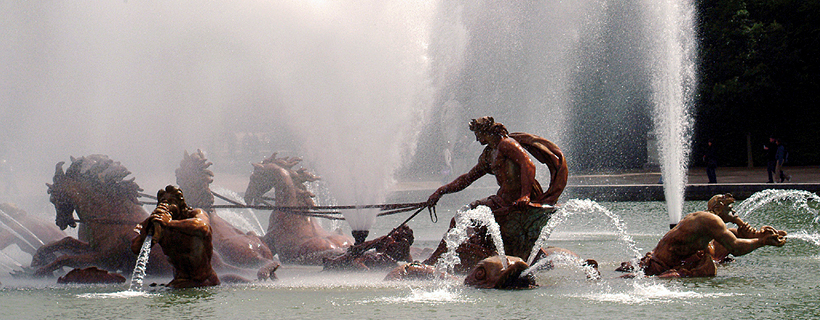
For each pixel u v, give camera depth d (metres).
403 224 7.59
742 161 32.62
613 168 31.70
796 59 29.55
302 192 8.67
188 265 6.18
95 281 6.48
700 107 30.66
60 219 7.39
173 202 6.15
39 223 7.94
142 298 5.65
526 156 6.66
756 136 32.09
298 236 8.44
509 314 4.93
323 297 5.66
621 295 5.65
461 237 6.82
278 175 8.61
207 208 7.82
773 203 16.20
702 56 30.05
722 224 6.63
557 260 7.36
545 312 4.98
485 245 6.79
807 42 30.45
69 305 5.37
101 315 4.99
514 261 6.06
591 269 6.75
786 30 30.30
